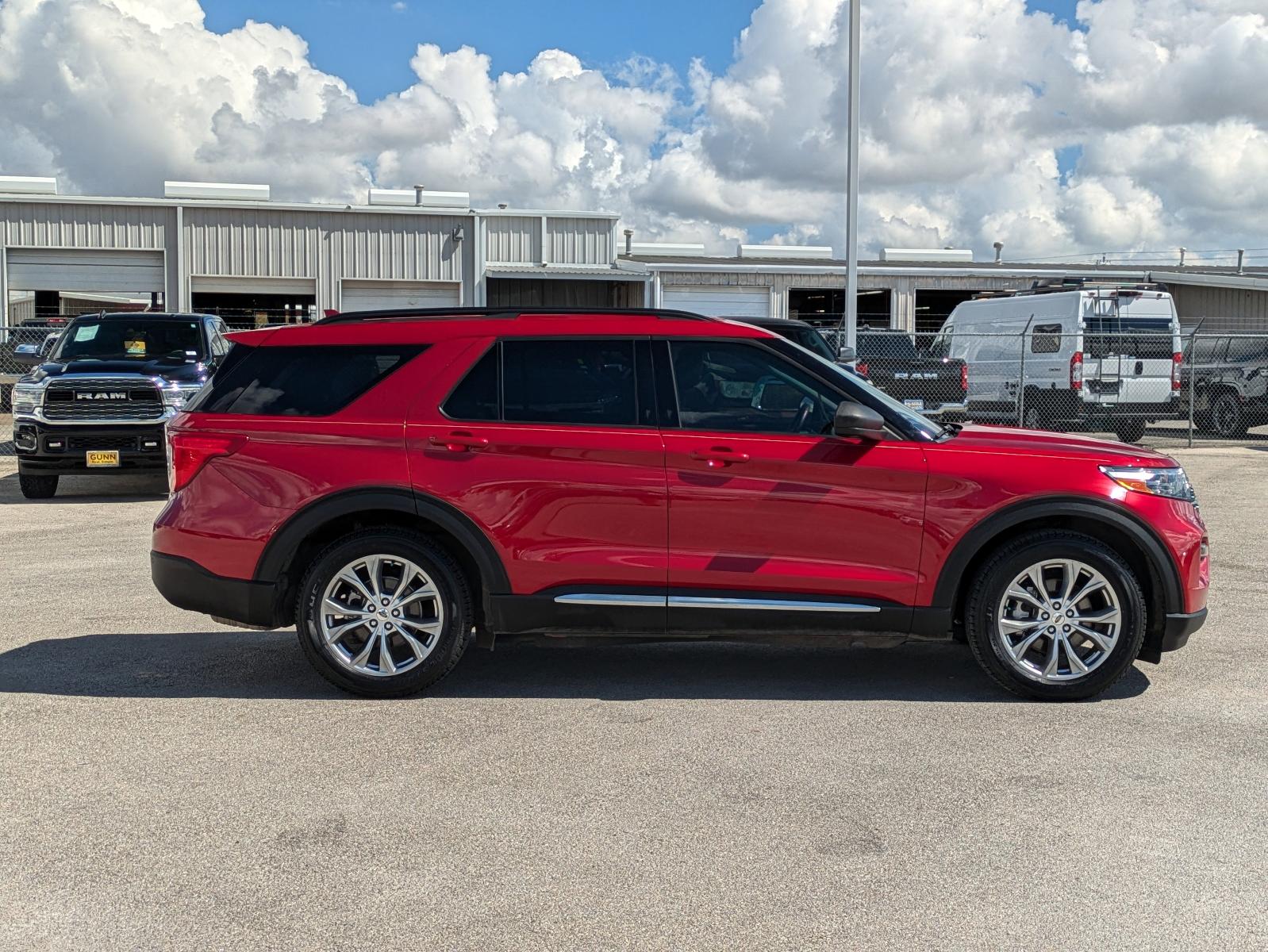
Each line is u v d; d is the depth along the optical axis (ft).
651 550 17.38
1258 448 63.41
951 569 17.26
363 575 17.83
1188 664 19.79
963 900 11.16
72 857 12.17
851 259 54.65
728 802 13.64
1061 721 16.71
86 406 41.11
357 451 17.58
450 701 17.81
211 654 20.58
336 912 10.96
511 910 10.99
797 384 17.61
